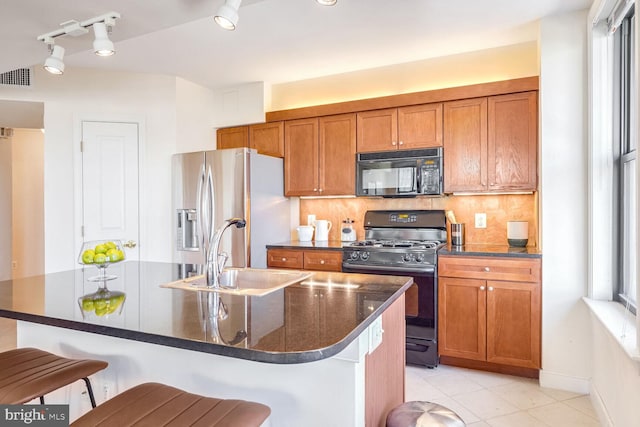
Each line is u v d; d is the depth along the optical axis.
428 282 2.91
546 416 2.26
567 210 2.59
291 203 4.05
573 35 2.58
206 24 2.77
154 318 1.25
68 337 1.69
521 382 2.70
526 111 2.93
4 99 3.49
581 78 2.56
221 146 4.23
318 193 3.70
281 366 1.30
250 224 3.45
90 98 3.73
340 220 3.93
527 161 2.92
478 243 3.39
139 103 3.86
